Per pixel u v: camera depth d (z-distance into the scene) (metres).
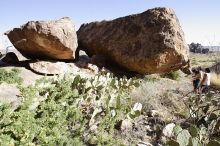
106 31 18.59
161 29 16.72
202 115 9.73
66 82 9.16
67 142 7.11
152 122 9.73
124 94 11.26
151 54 16.42
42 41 14.90
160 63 16.56
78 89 9.63
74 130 7.91
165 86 15.06
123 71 18.22
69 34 15.59
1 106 6.26
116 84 11.59
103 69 16.67
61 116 7.66
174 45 16.22
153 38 16.73
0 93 8.94
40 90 7.98
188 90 14.42
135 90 12.26
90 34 19.34
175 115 10.66
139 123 9.52
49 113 7.32
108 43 18.06
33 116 6.68
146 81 16.06
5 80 11.93
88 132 8.16
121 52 17.47
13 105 7.06
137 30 17.34
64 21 15.80
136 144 7.98
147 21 17.22
